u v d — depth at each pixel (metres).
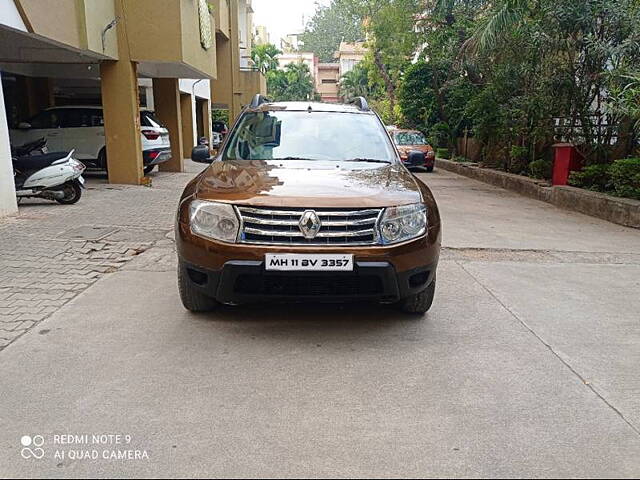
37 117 13.38
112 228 7.70
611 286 5.64
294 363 3.64
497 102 15.29
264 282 3.87
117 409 3.04
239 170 4.57
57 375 3.41
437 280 5.66
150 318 4.37
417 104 25.56
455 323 4.43
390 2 22.91
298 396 3.22
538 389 3.38
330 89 87.31
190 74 14.48
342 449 2.73
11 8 7.70
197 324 4.26
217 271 3.84
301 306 4.69
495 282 5.64
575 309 4.88
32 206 9.34
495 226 8.95
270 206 3.79
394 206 3.93
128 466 2.57
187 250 3.99
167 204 9.92
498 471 2.59
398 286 3.93
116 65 11.83
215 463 2.61
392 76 35.47
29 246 6.57
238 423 2.94
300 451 2.71
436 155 23.73
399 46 24.08
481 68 15.76
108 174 12.52
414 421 2.99
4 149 8.19
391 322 4.40
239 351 3.80
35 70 13.23
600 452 2.76
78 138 13.29
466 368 3.63
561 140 13.25
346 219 3.81
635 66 9.99
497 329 4.33
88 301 4.74
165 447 2.72
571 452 2.75
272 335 4.08
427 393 3.29
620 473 2.60
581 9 10.75
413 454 2.70
